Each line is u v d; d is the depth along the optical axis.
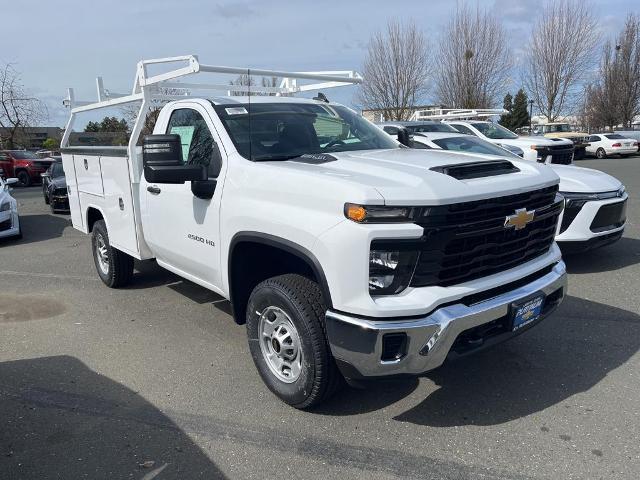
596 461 2.89
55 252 9.01
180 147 3.70
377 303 2.78
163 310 5.54
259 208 3.35
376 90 32.47
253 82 5.67
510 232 3.14
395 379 2.89
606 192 6.14
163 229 4.61
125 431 3.35
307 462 2.99
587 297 5.40
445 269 2.88
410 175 2.96
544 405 3.47
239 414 3.50
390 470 2.89
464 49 34.31
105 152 5.40
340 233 2.82
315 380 3.21
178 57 4.28
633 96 40.41
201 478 2.89
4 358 4.51
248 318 3.65
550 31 38.28
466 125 12.56
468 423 3.30
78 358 4.45
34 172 25.59
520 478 2.79
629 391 3.59
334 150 4.11
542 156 11.26
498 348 4.29
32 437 3.31
